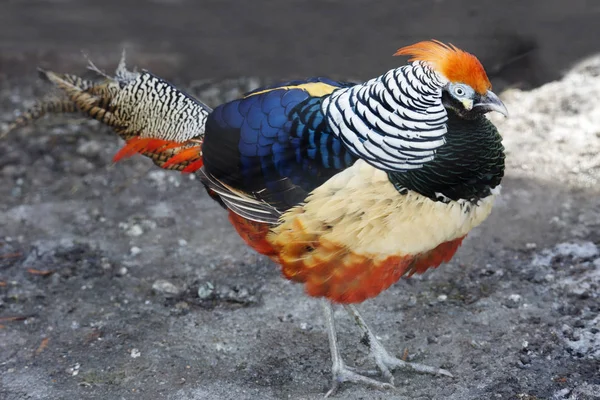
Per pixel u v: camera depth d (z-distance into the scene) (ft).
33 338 23.34
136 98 22.57
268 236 19.88
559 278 24.68
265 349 22.54
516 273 25.23
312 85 19.77
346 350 22.43
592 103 34.35
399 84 17.33
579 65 37.70
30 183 31.68
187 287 25.48
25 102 37.76
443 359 21.79
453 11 43.80
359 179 17.71
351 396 20.62
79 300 24.98
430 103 17.26
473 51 39.50
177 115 21.93
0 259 26.99
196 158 21.91
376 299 24.39
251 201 19.62
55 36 44.42
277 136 18.88
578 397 19.85
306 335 23.07
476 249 26.58
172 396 20.83
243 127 19.49
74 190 31.22
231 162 19.65
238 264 26.55
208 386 21.16
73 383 21.44
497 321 23.07
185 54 41.65
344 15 45.21
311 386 21.12
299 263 19.34
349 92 18.20
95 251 27.43
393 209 17.76
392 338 22.74
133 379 21.53
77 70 40.11
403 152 17.37
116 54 41.63
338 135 18.06
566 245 26.21
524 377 20.79
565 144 31.96
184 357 22.34
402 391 20.72
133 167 32.55
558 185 29.63
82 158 33.30
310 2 48.60
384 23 43.91
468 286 24.80
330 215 18.08
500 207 28.60
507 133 33.19
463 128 17.65
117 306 24.67
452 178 17.63
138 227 28.63
